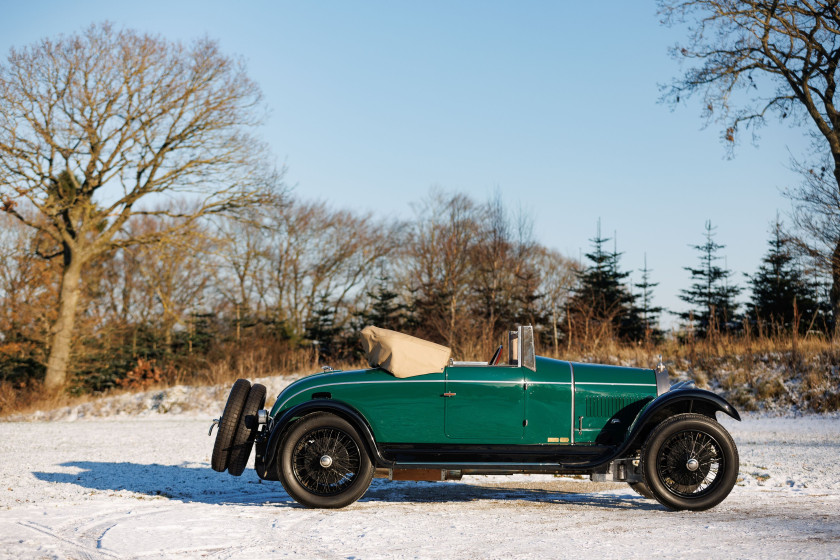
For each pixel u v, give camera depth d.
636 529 5.66
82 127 27.33
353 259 47.78
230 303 45.47
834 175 25.94
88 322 33.34
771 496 7.21
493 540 5.29
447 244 36.00
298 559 4.77
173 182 29.50
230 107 29.02
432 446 6.73
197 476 9.01
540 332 33.72
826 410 16.50
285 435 6.68
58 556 4.87
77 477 8.91
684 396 6.52
